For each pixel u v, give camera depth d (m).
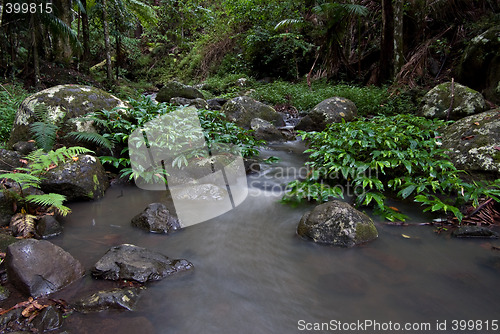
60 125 4.38
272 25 13.24
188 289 2.10
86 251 2.58
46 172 3.48
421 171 3.83
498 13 8.58
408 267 2.36
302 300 2.00
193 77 16.61
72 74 9.94
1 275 2.14
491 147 3.76
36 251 2.10
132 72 18.61
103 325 1.75
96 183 3.74
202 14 17.48
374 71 10.20
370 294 2.06
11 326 1.72
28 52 8.88
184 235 2.87
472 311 1.90
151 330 1.73
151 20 14.17
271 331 1.75
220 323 1.80
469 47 7.04
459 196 3.31
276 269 2.35
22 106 4.52
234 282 2.19
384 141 3.90
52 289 2.03
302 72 13.23
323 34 10.84
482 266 2.36
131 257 2.30
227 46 15.96
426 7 9.70
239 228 3.02
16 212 3.05
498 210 3.15
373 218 3.19
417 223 3.06
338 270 2.33
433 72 8.91
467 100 5.62
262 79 13.53
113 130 4.61
